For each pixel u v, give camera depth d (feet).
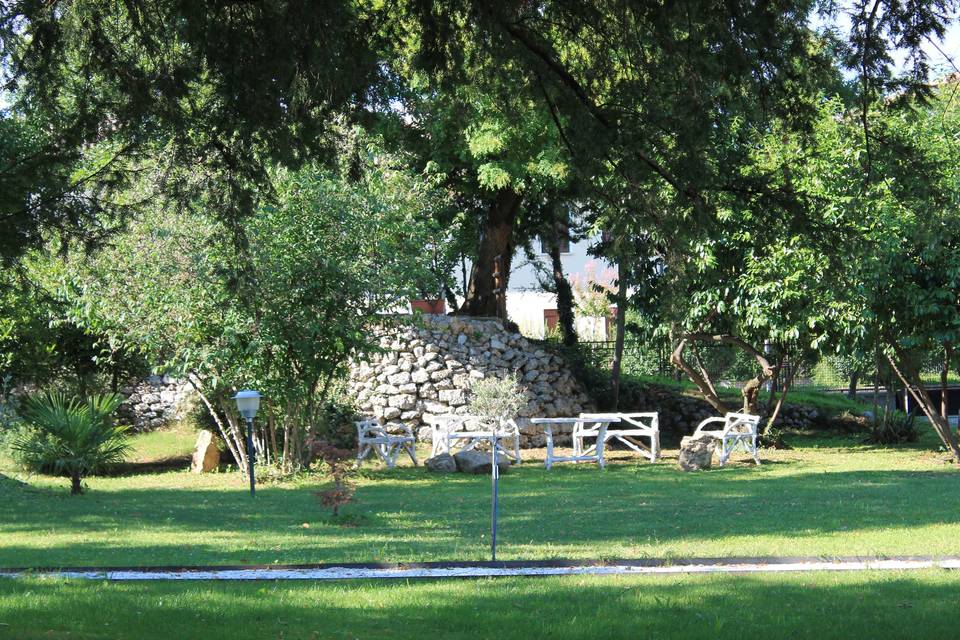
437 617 23.94
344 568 30.81
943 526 38.96
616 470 73.26
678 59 31.50
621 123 33.19
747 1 29.35
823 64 32.55
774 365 91.66
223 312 64.34
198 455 75.41
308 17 28.99
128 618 23.38
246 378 66.39
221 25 30.07
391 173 71.10
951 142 61.98
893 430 93.15
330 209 64.69
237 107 31.60
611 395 101.30
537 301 153.38
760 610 24.38
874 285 68.08
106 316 65.57
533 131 78.02
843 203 61.93
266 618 23.73
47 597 25.59
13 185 32.78
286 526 43.21
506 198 100.73
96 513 47.93
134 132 33.68
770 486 58.70
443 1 31.45
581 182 36.88
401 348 91.40
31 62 31.50
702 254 75.72
